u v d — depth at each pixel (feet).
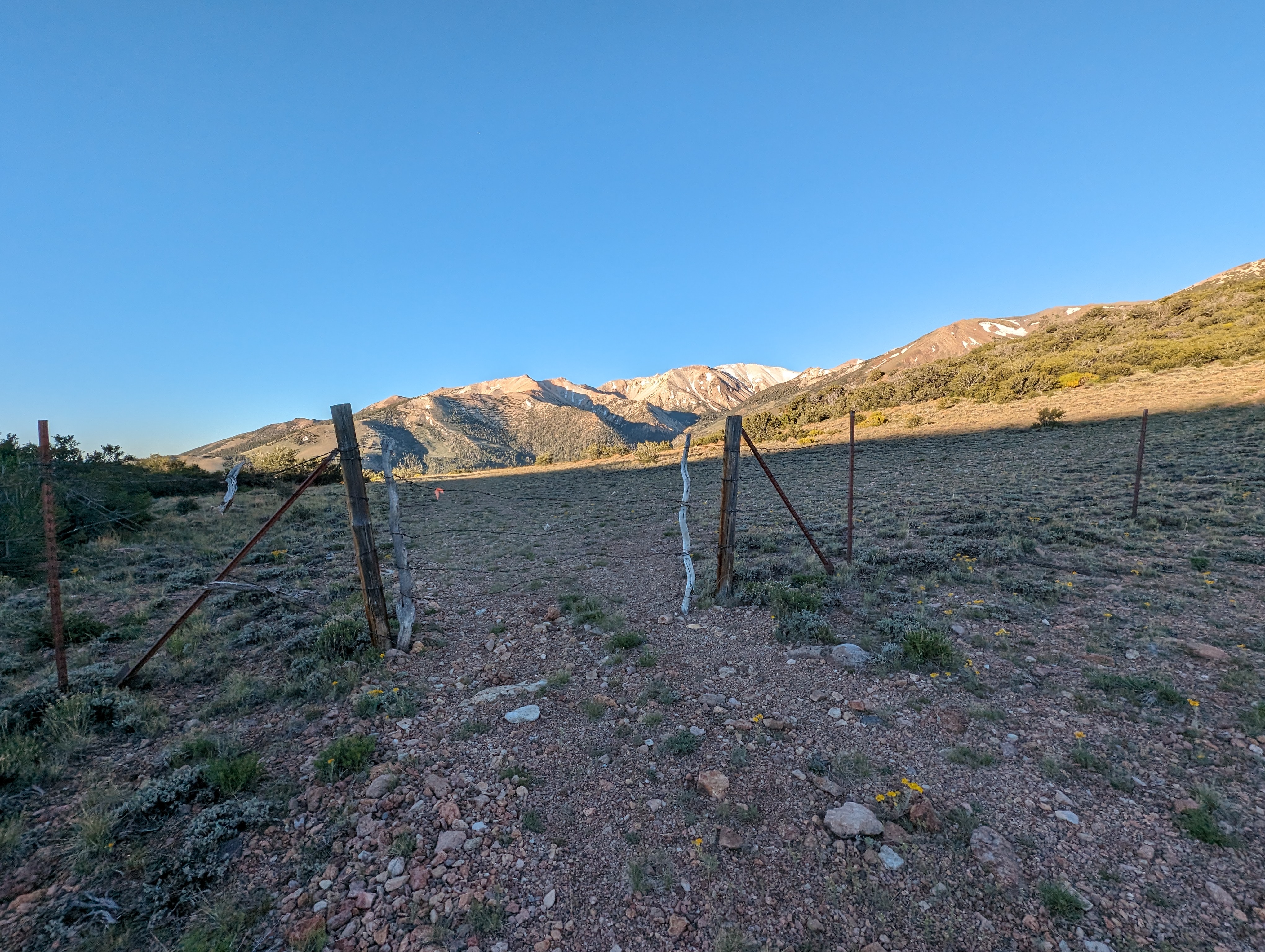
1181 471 52.06
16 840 11.65
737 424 27.32
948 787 12.67
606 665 21.36
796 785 13.06
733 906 9.82
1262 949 8.22
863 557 33.50
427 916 9.80
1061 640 20.44
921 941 8.91
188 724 17.29
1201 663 17.51
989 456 85.92
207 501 82.07
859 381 342.03
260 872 10.93
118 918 9.78
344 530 60.70
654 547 46.55
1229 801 11.36
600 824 12.10
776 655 21.22
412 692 19.27
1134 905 9.21
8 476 37.70
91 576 36.22
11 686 19.76
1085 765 13.11
